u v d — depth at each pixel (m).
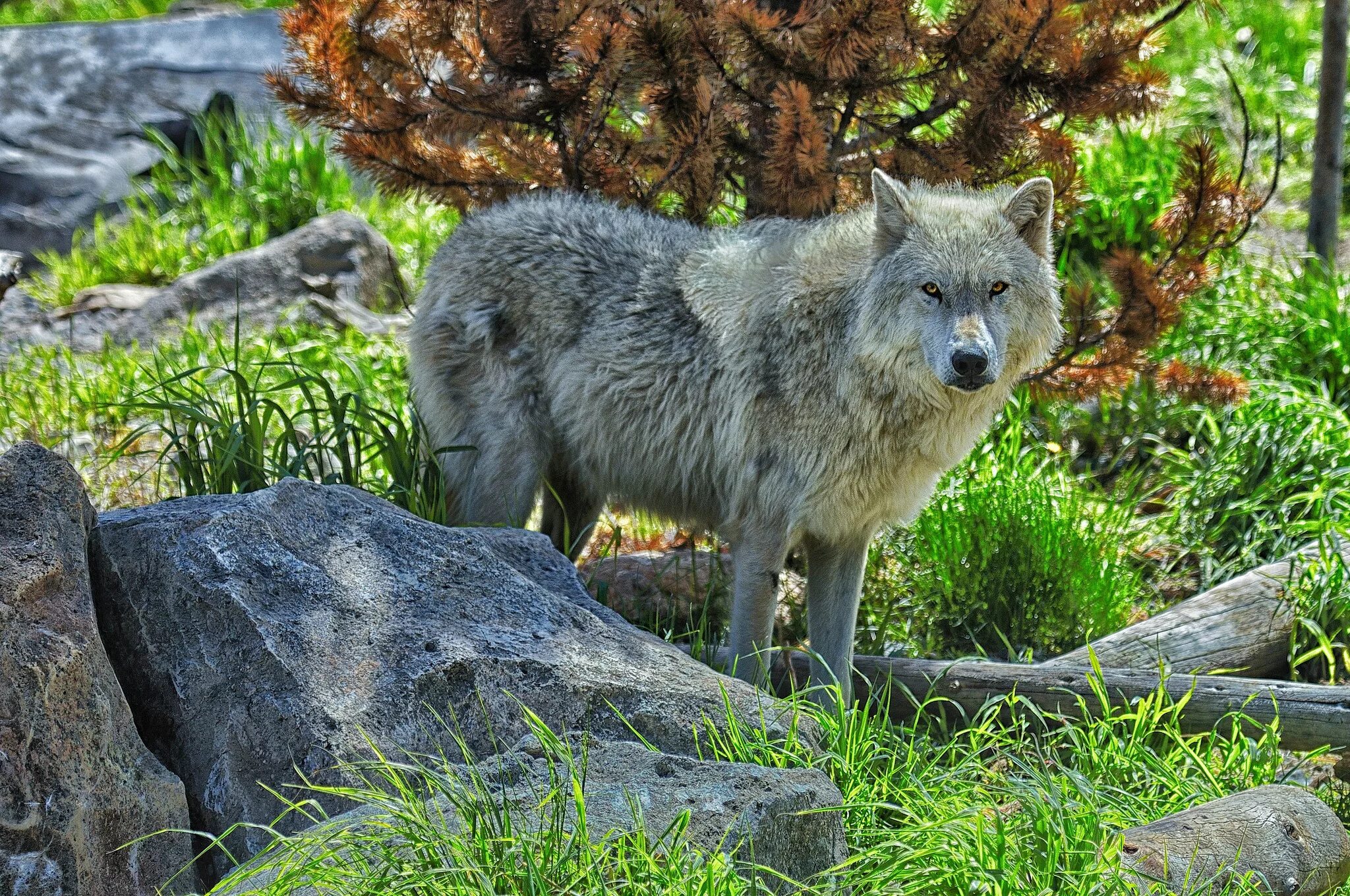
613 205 10.27
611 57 10.48
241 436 9.62
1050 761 8.38
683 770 5.82
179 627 6.57
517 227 9.95
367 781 5.81
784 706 7.03
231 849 6.24
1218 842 6.38
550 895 4.96
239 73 23.02
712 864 4.95
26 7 35.41
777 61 10.27
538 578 8.11
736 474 9.09
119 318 16.08
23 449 6.49
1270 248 18.00
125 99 22.12
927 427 8.55
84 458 12.40
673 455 9.48
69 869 5.44
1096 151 18.00
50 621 5.95
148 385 13.63
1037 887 5.66
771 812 5.54
